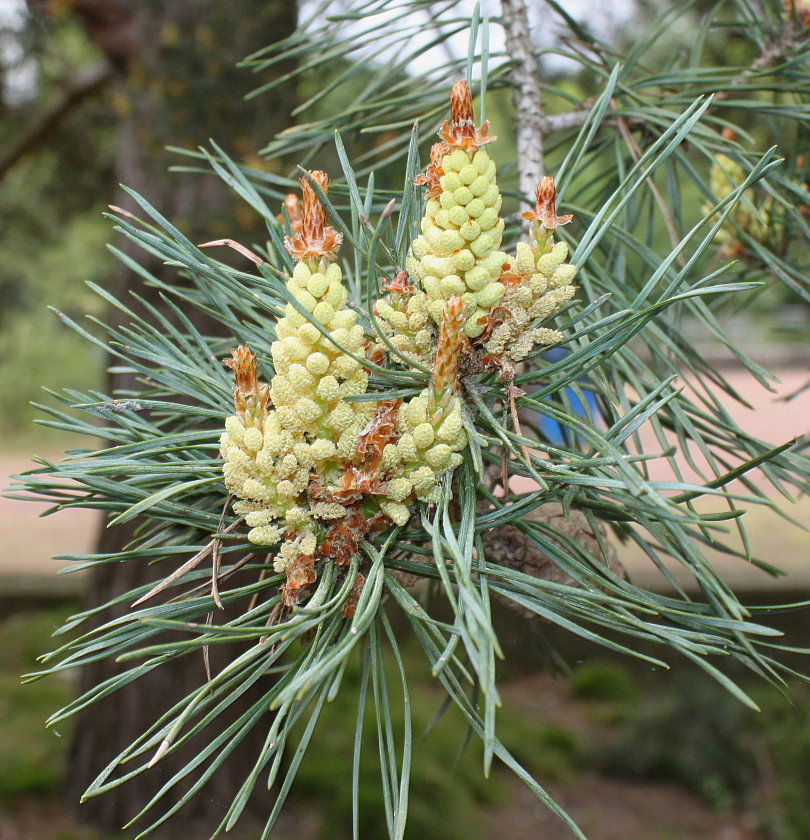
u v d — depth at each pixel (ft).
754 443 0.67
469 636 0.44
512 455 0.61
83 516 6.42
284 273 0.63
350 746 2.60
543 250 0.57
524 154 0.82
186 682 2.01
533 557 0.67
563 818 0.47
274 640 0.48
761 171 0.51
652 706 3.04
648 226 0.85
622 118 0.83
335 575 0.56
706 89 0.82
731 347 0.69
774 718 2.84
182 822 2.04
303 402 0.52
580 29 0.88
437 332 0.57
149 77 1.85
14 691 3.01
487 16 0.64
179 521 0.59
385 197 0.77
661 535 0.57
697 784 2.68
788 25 0.87
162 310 1.77
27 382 8.48
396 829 0.46
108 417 0.61
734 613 0.49
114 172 3.46
